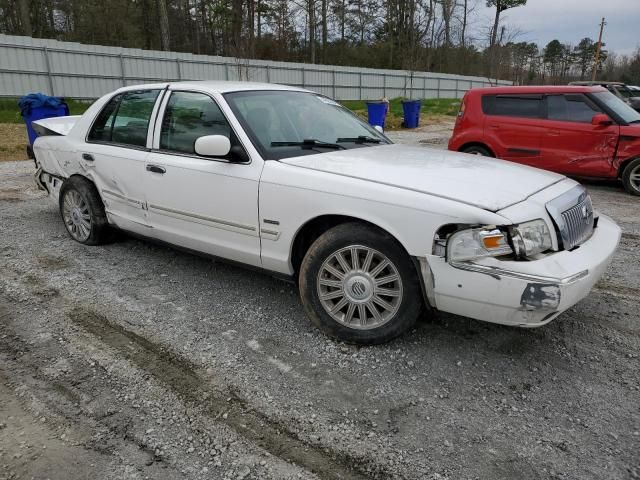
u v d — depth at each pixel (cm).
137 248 497
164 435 241
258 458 227
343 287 317
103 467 221
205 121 379
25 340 323
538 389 279
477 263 269
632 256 502
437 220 276
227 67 2494
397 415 257
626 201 748
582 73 7256
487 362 305
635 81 5734
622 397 273
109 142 457
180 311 366
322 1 3528
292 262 342
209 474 218
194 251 402
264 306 376
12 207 657
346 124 431
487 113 880
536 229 276
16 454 228
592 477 218
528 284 259
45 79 2005
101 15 3092
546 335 338
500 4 4628
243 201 346
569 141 802
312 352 313
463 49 3812
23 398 266
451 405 265
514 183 312
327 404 264
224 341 325
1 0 3184
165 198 398
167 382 281
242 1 2086
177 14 3959
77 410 258
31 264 452
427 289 289
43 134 548
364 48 4359
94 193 478
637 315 368
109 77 2175
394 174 313
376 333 312
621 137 763
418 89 3584
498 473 220
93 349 313
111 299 384
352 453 231
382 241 296
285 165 334
